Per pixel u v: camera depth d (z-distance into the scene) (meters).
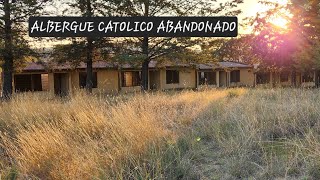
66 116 6.33
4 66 17.39
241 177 3.31
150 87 28.73
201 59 20.27
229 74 31.84
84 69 24.83
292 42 19.41
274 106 6.60
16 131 5.38
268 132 4.66
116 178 3.20
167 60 21.06
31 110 7.04
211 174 3.45
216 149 4.25
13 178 3.56
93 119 5.72
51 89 23.91
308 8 15.98
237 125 4.88
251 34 21.67
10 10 16.62
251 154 3.79
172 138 4.41
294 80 24.34
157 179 3.23
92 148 4.08
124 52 18.98
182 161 3.63
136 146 4.00
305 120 4.89
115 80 26.12
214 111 6.77
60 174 3.41
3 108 7.73
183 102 8.85
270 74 32.34
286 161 3.43
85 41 19.14
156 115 6.20
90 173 3.34
